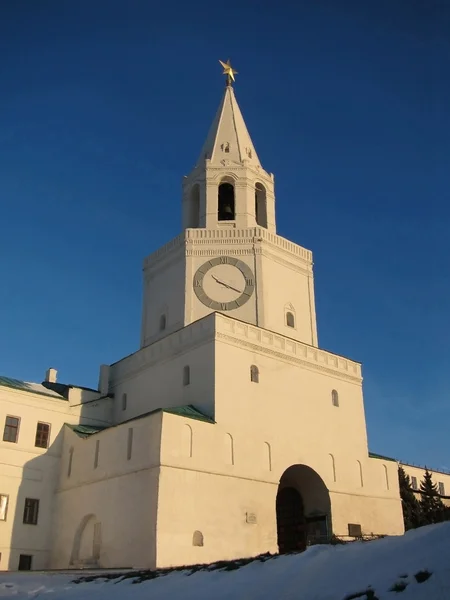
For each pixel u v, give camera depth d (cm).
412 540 1656
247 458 3794
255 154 5391
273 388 4172
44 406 4375
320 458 4266
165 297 4788
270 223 5081
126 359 4753
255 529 3644
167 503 3288
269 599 1553
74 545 3825
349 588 1450
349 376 4769
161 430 3422
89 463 3972
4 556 3869
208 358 3956
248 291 4550
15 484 4066
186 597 1800
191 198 5175
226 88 5750
